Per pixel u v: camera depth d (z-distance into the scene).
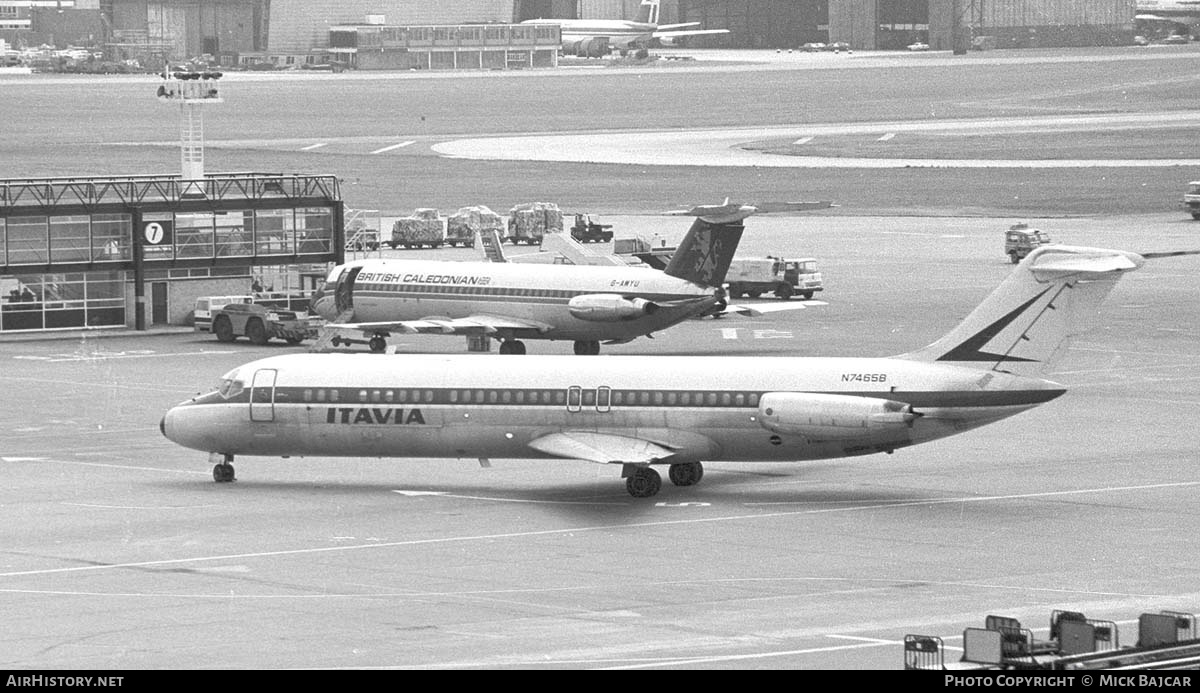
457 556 185.12
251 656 141.88
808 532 196.62
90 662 140.12
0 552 188.25
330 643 146.62
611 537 194.75
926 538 192.88
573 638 147.88
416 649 144.12
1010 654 113.69
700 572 176.25
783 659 139.38
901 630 149.75
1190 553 184.12
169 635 150.00
